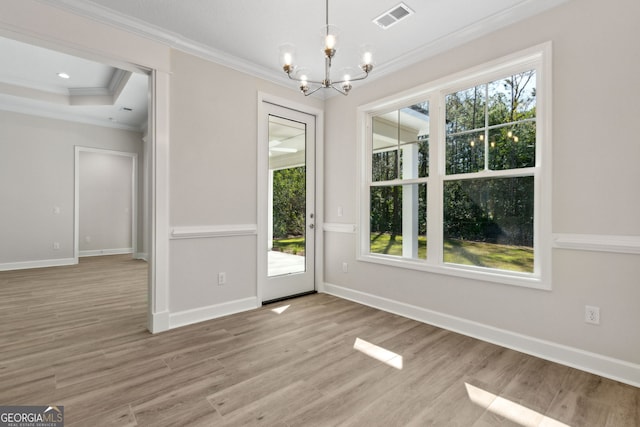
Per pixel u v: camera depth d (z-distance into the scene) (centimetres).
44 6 214
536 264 231
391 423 153
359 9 229
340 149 375
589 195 202
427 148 300
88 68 418
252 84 327
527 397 174
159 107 264
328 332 266
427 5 224
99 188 730
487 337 249
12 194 519
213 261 300
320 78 350
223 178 305
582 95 204
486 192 260
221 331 266
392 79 320
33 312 311
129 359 214
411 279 304
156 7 229
